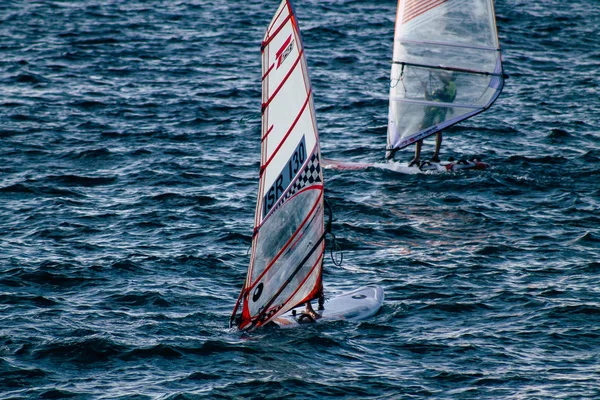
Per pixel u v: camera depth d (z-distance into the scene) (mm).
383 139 117250
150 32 190000
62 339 56062
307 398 49750
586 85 149375
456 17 102750
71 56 163875
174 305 62812
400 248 76688
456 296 65062
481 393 50344
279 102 56625
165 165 101750
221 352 55125
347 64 164000
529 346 56656
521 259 73562
